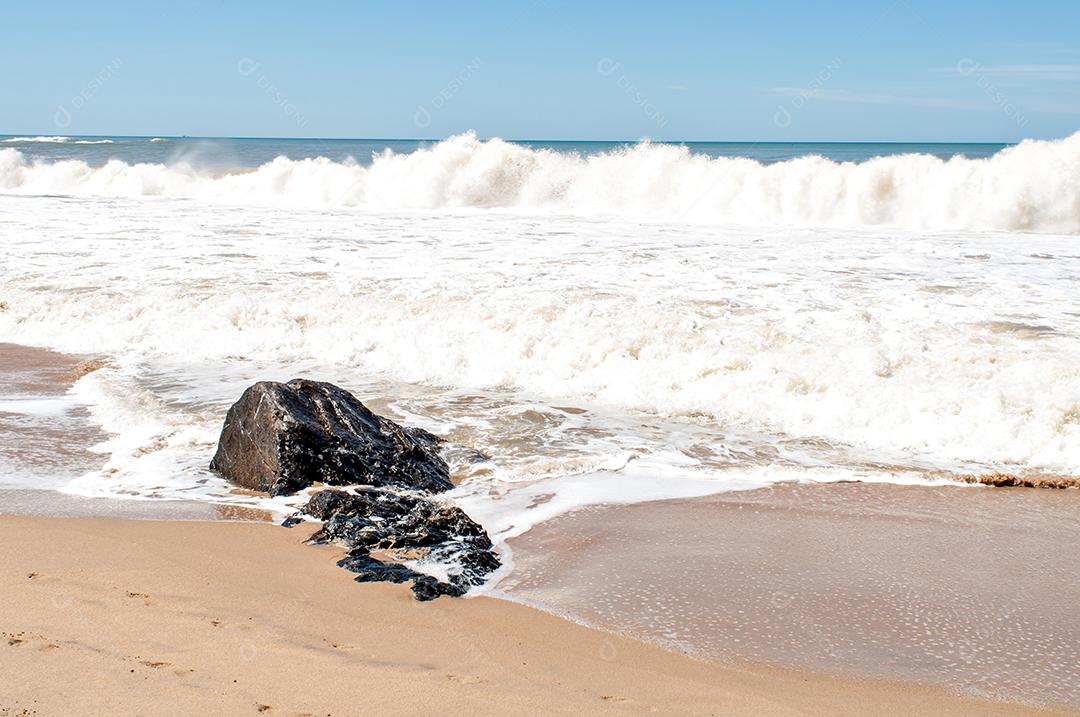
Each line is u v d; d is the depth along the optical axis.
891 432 7.37
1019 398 7.52
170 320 10.55
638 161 22.62
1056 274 12.84
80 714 2.96
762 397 8.01
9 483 6.04
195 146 53.72
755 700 3.54
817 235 17.39
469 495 6.10
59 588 4.21
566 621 4.26
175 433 7.18
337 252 14.48
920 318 10.11
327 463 6.04
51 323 10.73
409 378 8.96
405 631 3.99
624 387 8.34
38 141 84.75
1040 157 19.41
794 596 4.62
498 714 3.22
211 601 4.17
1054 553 5.26
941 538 5.48
